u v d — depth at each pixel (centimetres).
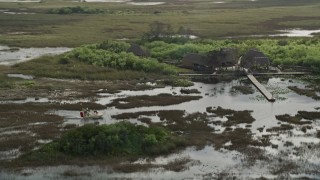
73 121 6103
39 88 7681
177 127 5862
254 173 4594
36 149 5134
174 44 10838
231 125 6006
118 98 7206
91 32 13412
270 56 9681
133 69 8988
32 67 9088
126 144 5094
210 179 4469
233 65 9138
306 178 4488
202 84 8175
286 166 4747
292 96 7406
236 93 7594
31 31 13675
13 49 11144
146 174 4566
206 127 5884
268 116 6397
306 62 9169
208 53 9119
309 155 5031
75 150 4966
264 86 7975
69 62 9450
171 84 8100
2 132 5638
